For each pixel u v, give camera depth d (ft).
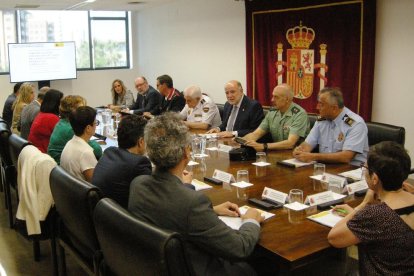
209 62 24.06
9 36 26.61
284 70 19.27
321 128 10.42
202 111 15.38
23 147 9.20
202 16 24.02
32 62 26.61
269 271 6.51
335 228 5.28
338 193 7.32
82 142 8.87
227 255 5.08
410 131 14.98
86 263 7.14
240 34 21.63
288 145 11.08
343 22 16.51
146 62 30.22
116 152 7.29
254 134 12.36
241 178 8.14
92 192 6.30
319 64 17.71
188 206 5.04
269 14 19.43
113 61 30.50
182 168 5.50
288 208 6.66
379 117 15.99
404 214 4.95
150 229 4.65
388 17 15.21
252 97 20.92
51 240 8.46
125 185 6.88
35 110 14.37
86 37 29.01
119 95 22.86
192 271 4.62
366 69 15.99
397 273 4.96
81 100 10.70
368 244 5.03
